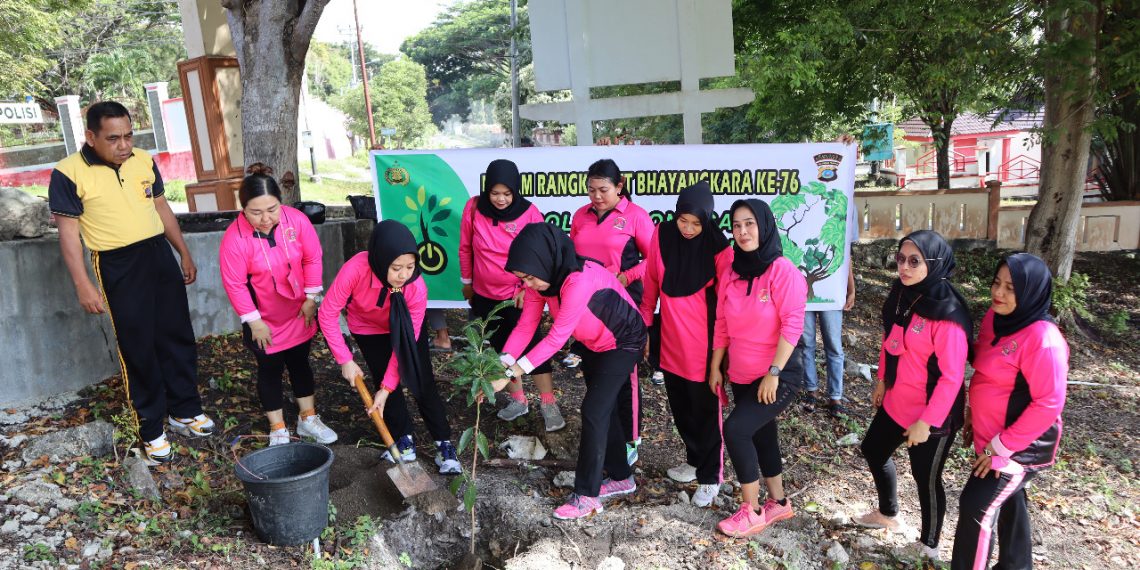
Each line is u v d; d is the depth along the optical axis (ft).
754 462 12.16
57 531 10.86
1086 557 13.20
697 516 13.16
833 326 17.81
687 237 12.44
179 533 11.09
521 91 128.88
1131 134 40.78
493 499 13.24
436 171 18.48
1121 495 15.74
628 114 21.38
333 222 23.70
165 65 110.32
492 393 11.28
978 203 36.76
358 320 13.33
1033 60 26.03
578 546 12.28
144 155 13.16
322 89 173.17
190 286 18.52
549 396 15.37
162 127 79.92
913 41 32.19
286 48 22.27
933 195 36.91
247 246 12.70
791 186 17.63
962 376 10.78
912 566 12.11
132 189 12.59
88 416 14.26
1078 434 19.30
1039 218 30.22
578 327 12.05
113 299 12.46
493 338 15.93
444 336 20.22
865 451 12.59
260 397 13.79
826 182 17.49
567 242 11.89
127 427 13.61
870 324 27.58
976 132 89.71
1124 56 25.27
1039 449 10.45
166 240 13.55
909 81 34.45
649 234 15.43
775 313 11.57
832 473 15.52
